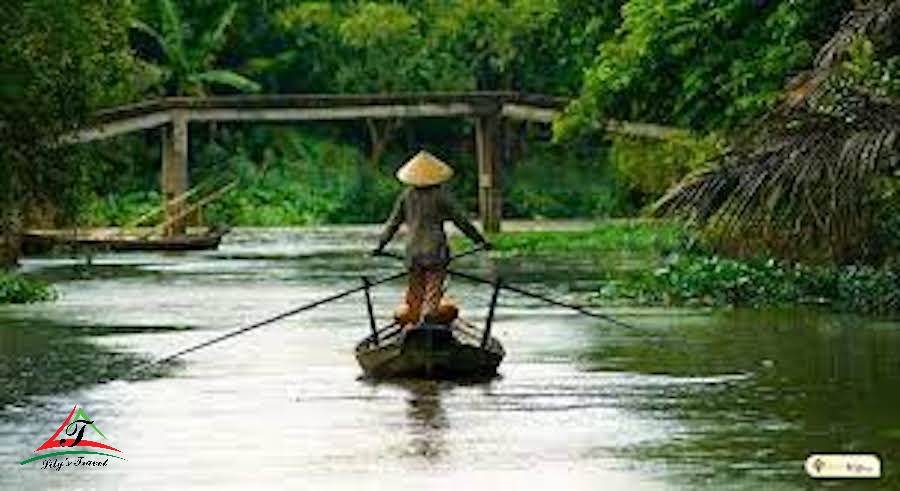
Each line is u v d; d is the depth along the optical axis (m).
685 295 68.19
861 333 55.53
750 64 74.25
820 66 55.94
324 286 80.94
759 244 66.31
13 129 75.06
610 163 135.62
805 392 43.50
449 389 44.81
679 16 78.56
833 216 53.66
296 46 167.75
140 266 96.81
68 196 78.62
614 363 49.47
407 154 171.50
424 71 163.00
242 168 161.25
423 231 47.75
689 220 55.09
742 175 53.78
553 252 104.69
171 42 153.12
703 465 34.59
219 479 33.78
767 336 55.25
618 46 82.94
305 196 161.62
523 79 164.62
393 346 46.38
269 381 46.59
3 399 43.66
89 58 76.12
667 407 41.53
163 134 122.50
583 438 37.66
